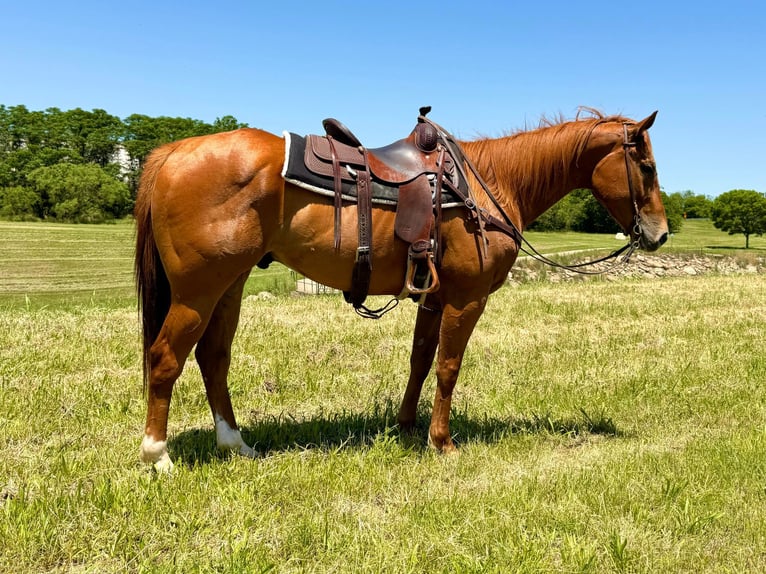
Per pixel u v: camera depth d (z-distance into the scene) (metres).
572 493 3.51
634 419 5.09
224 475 3.58
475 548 2.99
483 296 4.05
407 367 6.41
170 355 3.51
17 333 6.52
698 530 3.22
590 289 13.79
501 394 5.64
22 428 4.09
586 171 4.35
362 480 3.64
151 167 3.56
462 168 3.96
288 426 4.52
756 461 4.03
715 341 8.06
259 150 3.45
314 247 3.61
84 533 2.87
